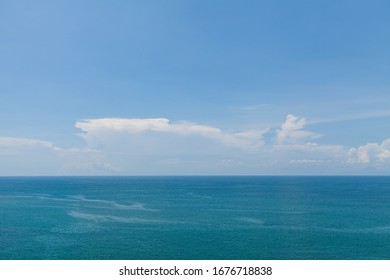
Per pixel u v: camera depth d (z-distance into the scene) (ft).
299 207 307.37
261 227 209.77
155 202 357.20
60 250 156.87
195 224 219.82
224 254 150.61
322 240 175.32
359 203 343.05
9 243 169.78
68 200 384.27
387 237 181.98
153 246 163.63
